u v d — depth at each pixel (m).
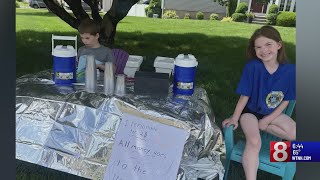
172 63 2.16
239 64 4.58
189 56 1.89
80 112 1.74
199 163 1.74
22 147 1.81
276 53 2.30
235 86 4.02
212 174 1.75
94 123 1.74
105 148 1.74
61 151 1.77
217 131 1.76
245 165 2.15
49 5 4.08
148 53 4.83
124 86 1.79
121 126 1.71
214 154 1.77
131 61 2.63
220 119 3.29
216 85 4.06
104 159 1.74
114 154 1.72
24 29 5.32
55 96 1.78
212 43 5.29
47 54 4.54
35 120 1.79
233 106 3.55
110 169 1.72
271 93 2.31
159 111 1.68
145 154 1.69
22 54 4.43
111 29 3.89
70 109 1.75
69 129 1.76
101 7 4.45
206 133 1.71
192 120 1.67
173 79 1.93
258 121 2.31
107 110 1.73
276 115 2.29
